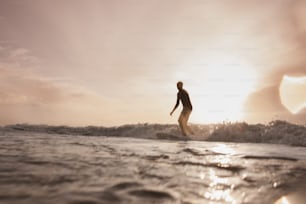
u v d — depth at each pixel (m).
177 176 2.41
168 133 8.73
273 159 3.48
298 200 1.78
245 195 1.88
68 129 11.16
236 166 2.92
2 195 1.73
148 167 2.83
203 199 1.77
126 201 1.67
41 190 1.87
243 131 8.04
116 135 9.86
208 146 5.49
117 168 2.73
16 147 4.50
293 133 7.21
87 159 3.27
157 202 1.67
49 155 3.55
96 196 1.75
